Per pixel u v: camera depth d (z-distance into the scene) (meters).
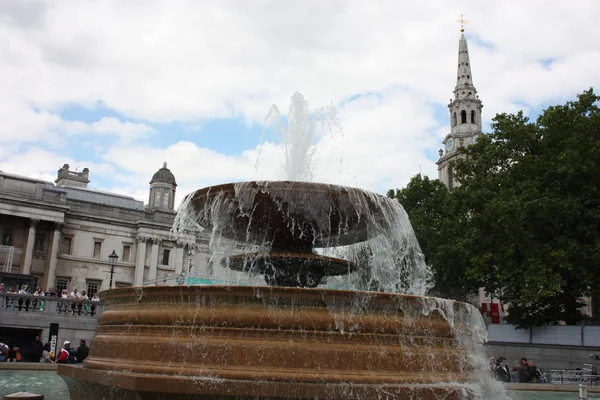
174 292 6.12
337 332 5.83
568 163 23.30
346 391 5.48
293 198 8.00
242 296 5.87
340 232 9.30
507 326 25.47
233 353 5.64
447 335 6.61
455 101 92.56
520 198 23.70
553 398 11.55
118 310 6.72
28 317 28.02
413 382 5.91
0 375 11.64
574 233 23.38
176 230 10.48
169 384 5.32
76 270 60.09
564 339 22.91
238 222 8.93
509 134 27.94
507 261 25.03
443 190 38.53
